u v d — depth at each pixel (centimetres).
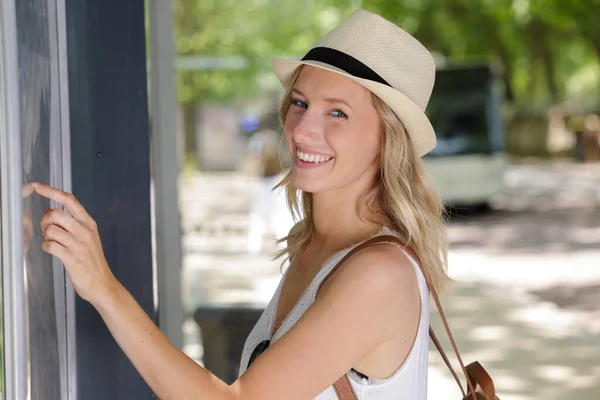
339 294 200
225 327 571
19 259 172
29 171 186
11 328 174
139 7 275
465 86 2030
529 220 1925
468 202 2020
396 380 208
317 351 195
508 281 1177
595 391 664
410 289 208
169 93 621
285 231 1338
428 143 230
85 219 186
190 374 183
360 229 228
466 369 245
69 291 240
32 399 187
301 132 223
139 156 277
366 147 224
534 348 796
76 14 265
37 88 201
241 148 3184
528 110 3919
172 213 628
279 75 245
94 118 273
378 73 222
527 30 3366
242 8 3162
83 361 260
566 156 3847
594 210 2088
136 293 280
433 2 2769
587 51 4141
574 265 1320
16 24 174
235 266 1233
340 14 2814
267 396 190
